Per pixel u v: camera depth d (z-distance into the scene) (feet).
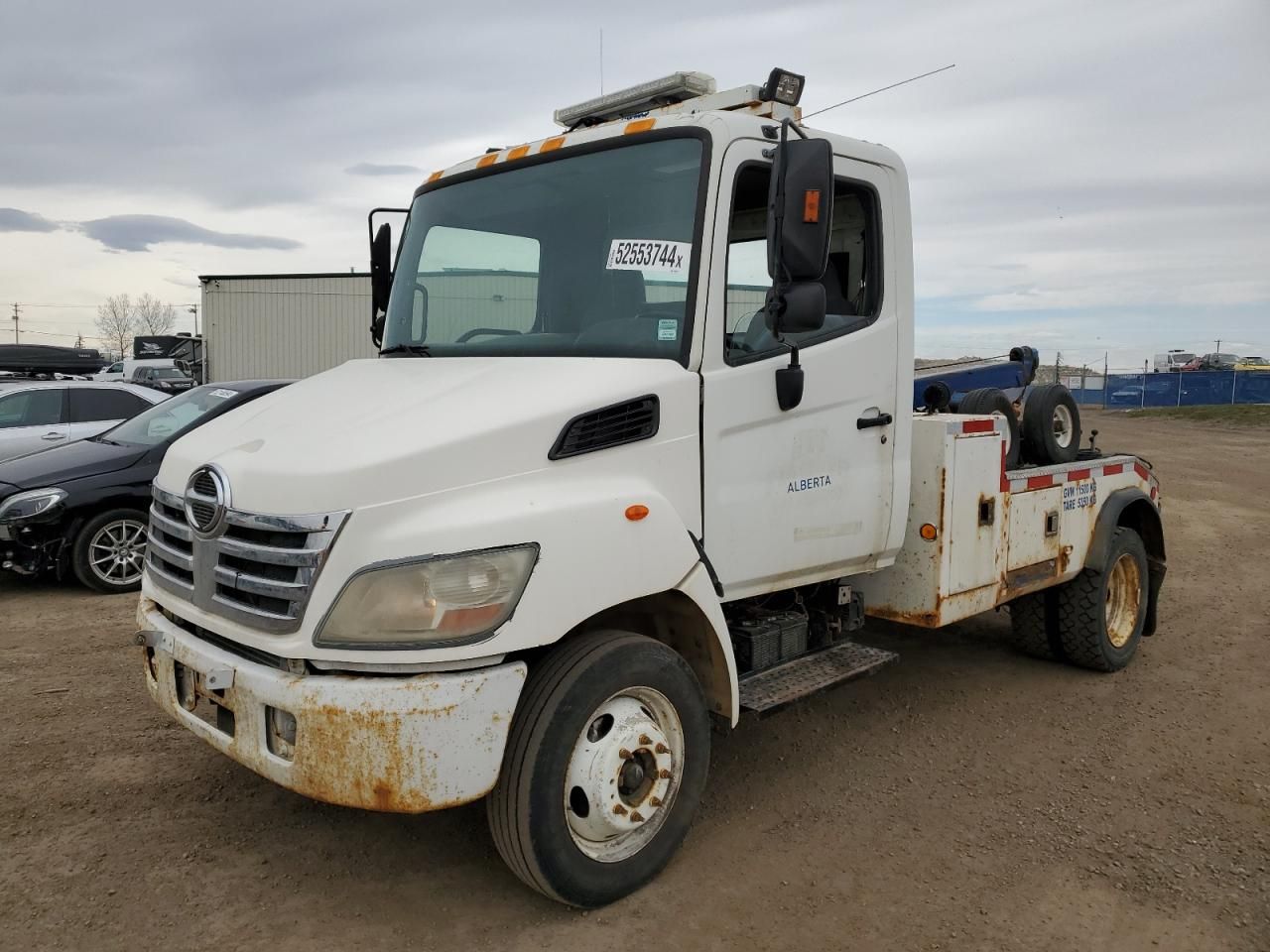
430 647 9.79
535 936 10.91
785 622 14.49
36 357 68.64
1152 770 15.75
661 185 12.41
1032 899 11.82
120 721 16.89
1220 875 12.44
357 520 9.75
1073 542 19.31
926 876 12.35
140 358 108.47
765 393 12.82
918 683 20.01
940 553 15.40
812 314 11.21
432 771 9.71
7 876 11.90
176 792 14.24
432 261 14.73
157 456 27.07
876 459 14.65
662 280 12.24
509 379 11.75
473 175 14.60
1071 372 177.68
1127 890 12.07
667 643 12.82
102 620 23.48
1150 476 22.35
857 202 14.46
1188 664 21.56
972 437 15.97
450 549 9.86
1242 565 32.81
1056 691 19.61
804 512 13.55
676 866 12.47
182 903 11.41
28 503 25.27
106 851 12.55
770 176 12.32
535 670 11.03
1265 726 17.72
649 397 11.57
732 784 15.01
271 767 10.16
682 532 11.62
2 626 22.90
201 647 11.10
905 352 14.94
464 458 10.24
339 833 13.19
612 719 11.34
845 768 15.71
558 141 13.66
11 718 16.93
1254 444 86.89
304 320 83.30
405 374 12.94
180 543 12.01
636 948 10.72
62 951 10.43
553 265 13.19
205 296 83.51
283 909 11.35
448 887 11.91
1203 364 196.65
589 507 10.73
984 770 15.70
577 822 11.16
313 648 9.83
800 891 11.94
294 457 10.43
